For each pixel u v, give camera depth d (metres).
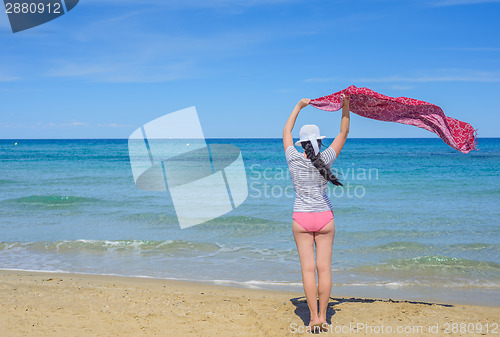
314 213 3.69
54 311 4.41
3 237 9.80
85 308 4.56
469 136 4.45
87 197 16.06
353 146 90.12
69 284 5.91
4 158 46.09
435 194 17.16
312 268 3.79
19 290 5.37
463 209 13.53
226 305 4.88
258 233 10.31
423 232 10.20
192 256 8.10
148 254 8.25
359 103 4.58
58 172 27.70
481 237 9.64
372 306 4.84
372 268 7.24
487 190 18.11
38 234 10.15
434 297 5.70
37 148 81.12
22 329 3.80
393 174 25.92
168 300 5.04
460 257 7.97
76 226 11.18
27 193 17.64
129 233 10.33
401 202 15.16
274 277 6.70
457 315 4.55
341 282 6.46
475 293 5.91
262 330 3.96
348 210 13.36
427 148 78.12
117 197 16.50
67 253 8.30
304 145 3.73
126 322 4.13
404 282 6.46
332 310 4.66
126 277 6.64
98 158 46.09
